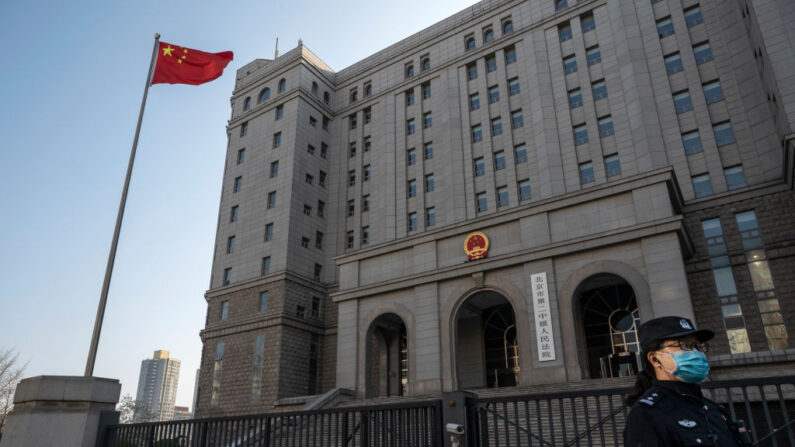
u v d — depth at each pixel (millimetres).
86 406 11609
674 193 27125
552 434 6480
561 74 38469
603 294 31391
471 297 30453
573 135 36438
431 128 44938
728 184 30266
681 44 34031
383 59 50812
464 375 35062
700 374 3287
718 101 31859
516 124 39875
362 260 35875
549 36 40125
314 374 41781
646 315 24547
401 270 33750
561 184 35656
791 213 27484
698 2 34281
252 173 48594
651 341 3482
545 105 38156
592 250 27016
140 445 11062
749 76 31062
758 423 16203
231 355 42062
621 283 30594
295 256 43344
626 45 35812
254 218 46312
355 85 52094
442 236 32344
